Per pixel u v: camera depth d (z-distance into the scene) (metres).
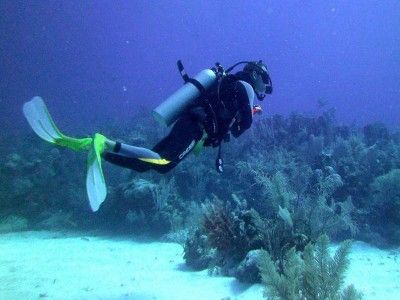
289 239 6.77
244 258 6.85
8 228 11.82
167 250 9.59
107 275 7.07
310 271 4.54
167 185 11.96
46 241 10.55
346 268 4.41
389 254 8.98
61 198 13.48
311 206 7.89
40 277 6.84
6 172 13.63
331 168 11.12
